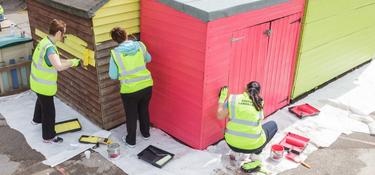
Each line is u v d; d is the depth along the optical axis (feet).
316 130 19.30
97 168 16.08
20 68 21.63
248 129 15.26
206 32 14.65
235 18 15.61
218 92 16.56
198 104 16.30
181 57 16.22
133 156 16.89
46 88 16.31
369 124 20.06
